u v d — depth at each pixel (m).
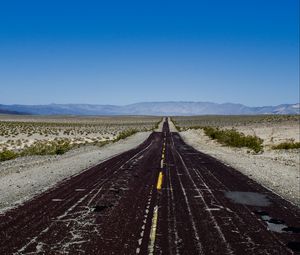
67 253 5.97
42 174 15.49
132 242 6.55
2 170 17.19
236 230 7.40
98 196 10.73
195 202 10.02
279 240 6.79
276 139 41.06
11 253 5.97
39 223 7.78
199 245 6.44
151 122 128.25
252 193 11.48
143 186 12.52
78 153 26.62
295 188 12.77
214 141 40.72
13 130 65.69
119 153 26.81
